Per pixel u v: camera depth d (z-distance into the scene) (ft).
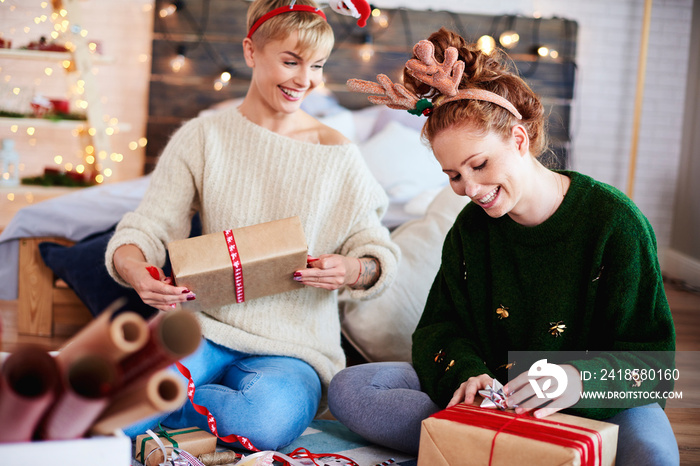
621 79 15.87
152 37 14.93
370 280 5.17
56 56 13.51
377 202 5.40
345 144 5.39
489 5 15.48
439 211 7.47
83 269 7.78
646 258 4.13
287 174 5.26
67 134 15.24
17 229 8.52
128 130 15.25
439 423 3.58
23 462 2.23
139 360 2.16
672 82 15.96
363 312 7.00
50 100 13.96
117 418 2.29
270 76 5.04
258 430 4.57
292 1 4.96
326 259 4.80
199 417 4.76
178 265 4.37
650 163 16.11
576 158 15.96
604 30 15.71
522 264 4.50
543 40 15.26
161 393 2.24
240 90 15.07
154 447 4.26
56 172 13.94
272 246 4.55
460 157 4.01
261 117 5.39
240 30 14.97
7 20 14.57
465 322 4.84
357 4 5.30
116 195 9.55
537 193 4.25
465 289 4.90
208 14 14.88
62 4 13.78
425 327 5.03
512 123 4.06
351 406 4.75
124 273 4.85
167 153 5.46
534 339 4.43
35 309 8.63
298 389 4.78
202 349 4.98
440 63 4.29
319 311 5.34
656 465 3.55
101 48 14.40
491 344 4.74
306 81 5.05
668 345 4.08
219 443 4.78
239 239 4.52
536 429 3.45
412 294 7.00
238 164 5.32
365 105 15.07
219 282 4.52
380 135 12.84
